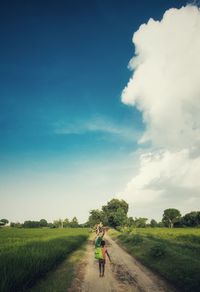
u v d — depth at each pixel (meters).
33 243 26.97
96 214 115.00
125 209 119.06
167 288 12.41
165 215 157.50
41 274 14.50
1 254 17.09
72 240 35.50
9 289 10.49
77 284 12.99
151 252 22.28
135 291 11.85
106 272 16.58
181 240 38.31
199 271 13.90
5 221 188.75
